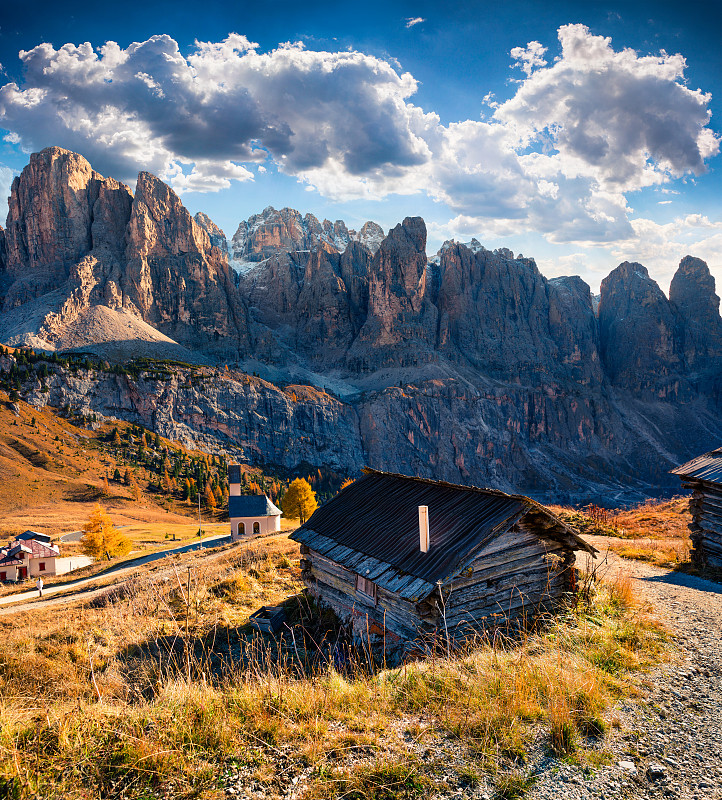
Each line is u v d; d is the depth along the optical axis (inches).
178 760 209.0
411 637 512.4
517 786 202.8
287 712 253.9
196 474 7549.2
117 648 600.4
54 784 194.1
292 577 987.3
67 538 3821.4
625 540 1135.6
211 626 681.0
